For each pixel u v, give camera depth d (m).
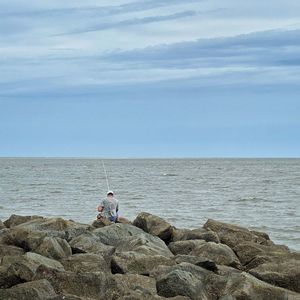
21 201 47.38
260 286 11.95
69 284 11.71
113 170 131.88
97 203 45.50
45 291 11.16
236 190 62.88
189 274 12.34
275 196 54.56
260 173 113.19
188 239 17.67
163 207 43.19
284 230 31.27
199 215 38.00
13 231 16.36
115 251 15.72
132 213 38.59
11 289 11.12
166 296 12.08
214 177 95.06
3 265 13.23
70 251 15.35
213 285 12.51
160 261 13.92
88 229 17.80
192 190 62.44
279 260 14.93
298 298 12.35
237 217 37.47
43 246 14.90
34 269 12.50
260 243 17.81
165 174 108.06
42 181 78.81
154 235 17.75
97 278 11.70
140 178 90.88
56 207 42.22
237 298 11.76
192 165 187.75
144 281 12.62
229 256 15.29
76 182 76.75
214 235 17.41
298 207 44.44
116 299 11.44
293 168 150.00
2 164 191.62
